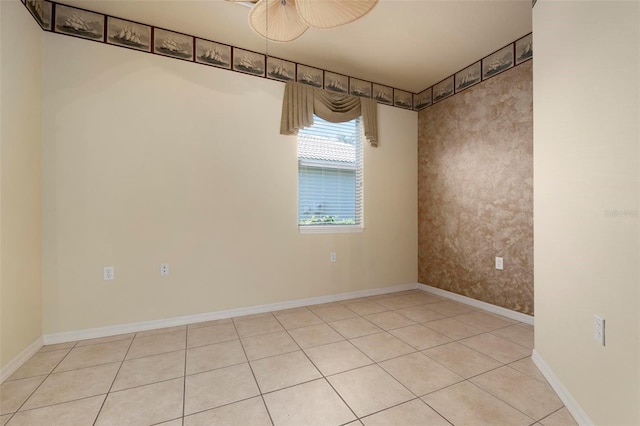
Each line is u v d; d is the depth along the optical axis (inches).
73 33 93.3
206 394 64.3
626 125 42.9
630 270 41.8
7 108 73.2
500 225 117.3
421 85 148.8
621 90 44.0
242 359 80.0
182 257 106.9
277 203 123.0
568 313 59.3
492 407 59.4
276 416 57.1
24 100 80.4
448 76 139.3
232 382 68.9
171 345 89.0
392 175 151.1
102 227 96.5
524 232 109.0
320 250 132.6
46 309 90.1
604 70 47.9
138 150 101.0
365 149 143.9
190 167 108.2
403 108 154.1
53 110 90.9
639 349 39.9
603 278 47.8
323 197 136.3
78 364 77.6
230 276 114.4
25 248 80.8
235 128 115.3
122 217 98.9
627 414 42.1
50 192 90.6
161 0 90.0
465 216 132.0
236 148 115.5
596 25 49.9
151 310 102.4
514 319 111.2
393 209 151.3
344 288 138.2
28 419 56.4
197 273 109.0
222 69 113.2
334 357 81.1
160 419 56.4
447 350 85.1
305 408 59.4
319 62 126.4
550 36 66.6
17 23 76.9
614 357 44.9
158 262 103.5
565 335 60.5
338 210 139.9
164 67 104.7
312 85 129.9
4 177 72.1
